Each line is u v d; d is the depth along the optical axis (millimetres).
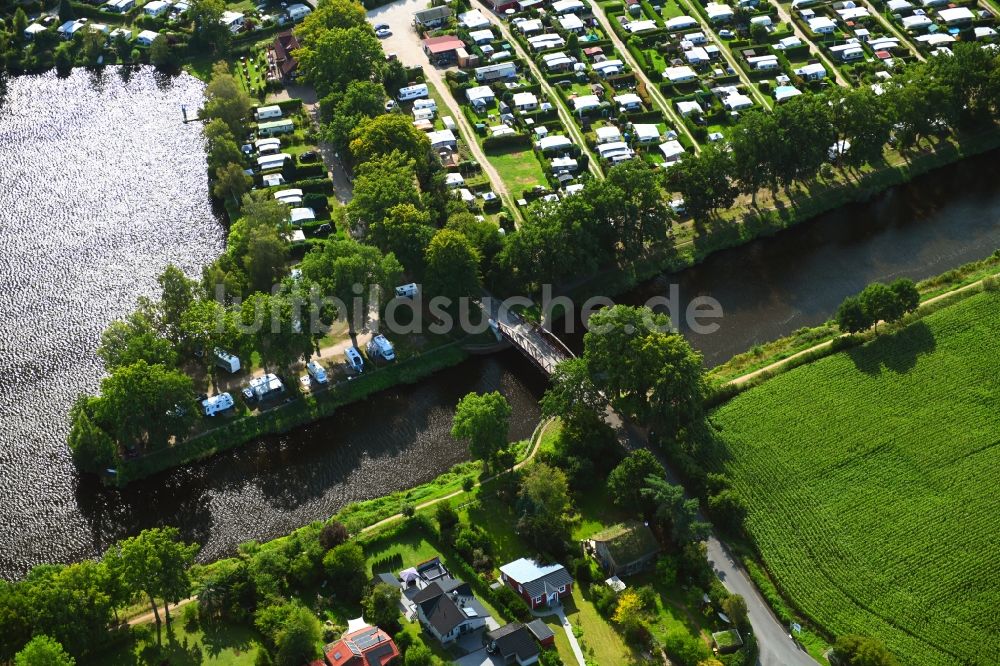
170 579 199625
